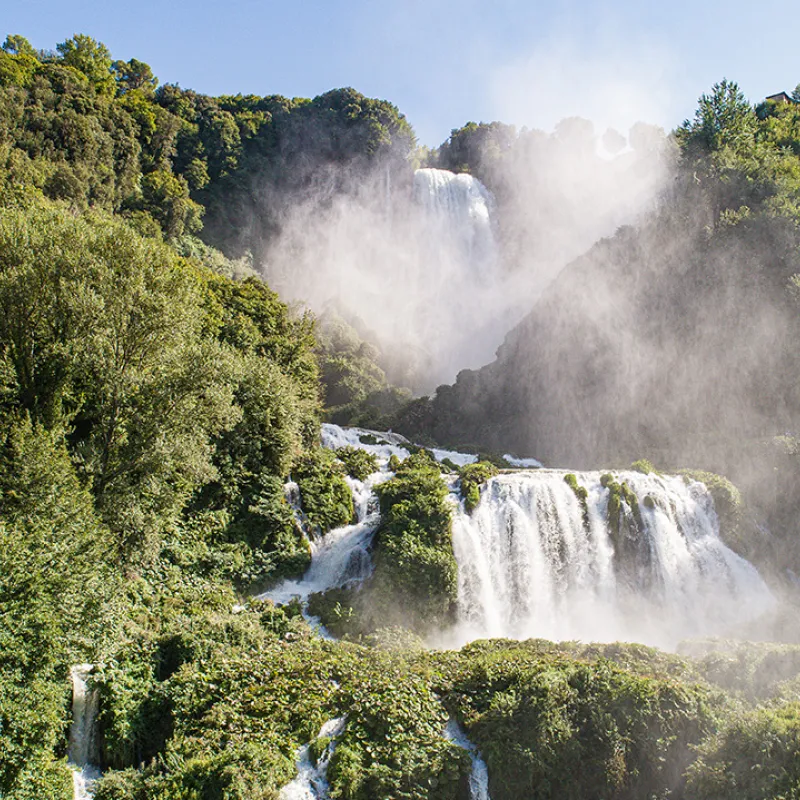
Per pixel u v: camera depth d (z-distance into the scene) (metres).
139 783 13.84
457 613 23.33
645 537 27.28
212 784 13.10
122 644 17.42
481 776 13.49
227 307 39.94
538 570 25.88
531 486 27.16
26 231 21.33
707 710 13.70
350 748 13.87
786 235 41.06
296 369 36.12
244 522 25.86
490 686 15.43
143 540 20.64
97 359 20.12
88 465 19.23
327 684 16.25
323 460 30.17
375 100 89.19
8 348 20.44
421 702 15.13
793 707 12.94
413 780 13.20
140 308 20.88
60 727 14.67
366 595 23.03
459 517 25.52
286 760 13.77
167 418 20.72
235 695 16.08
